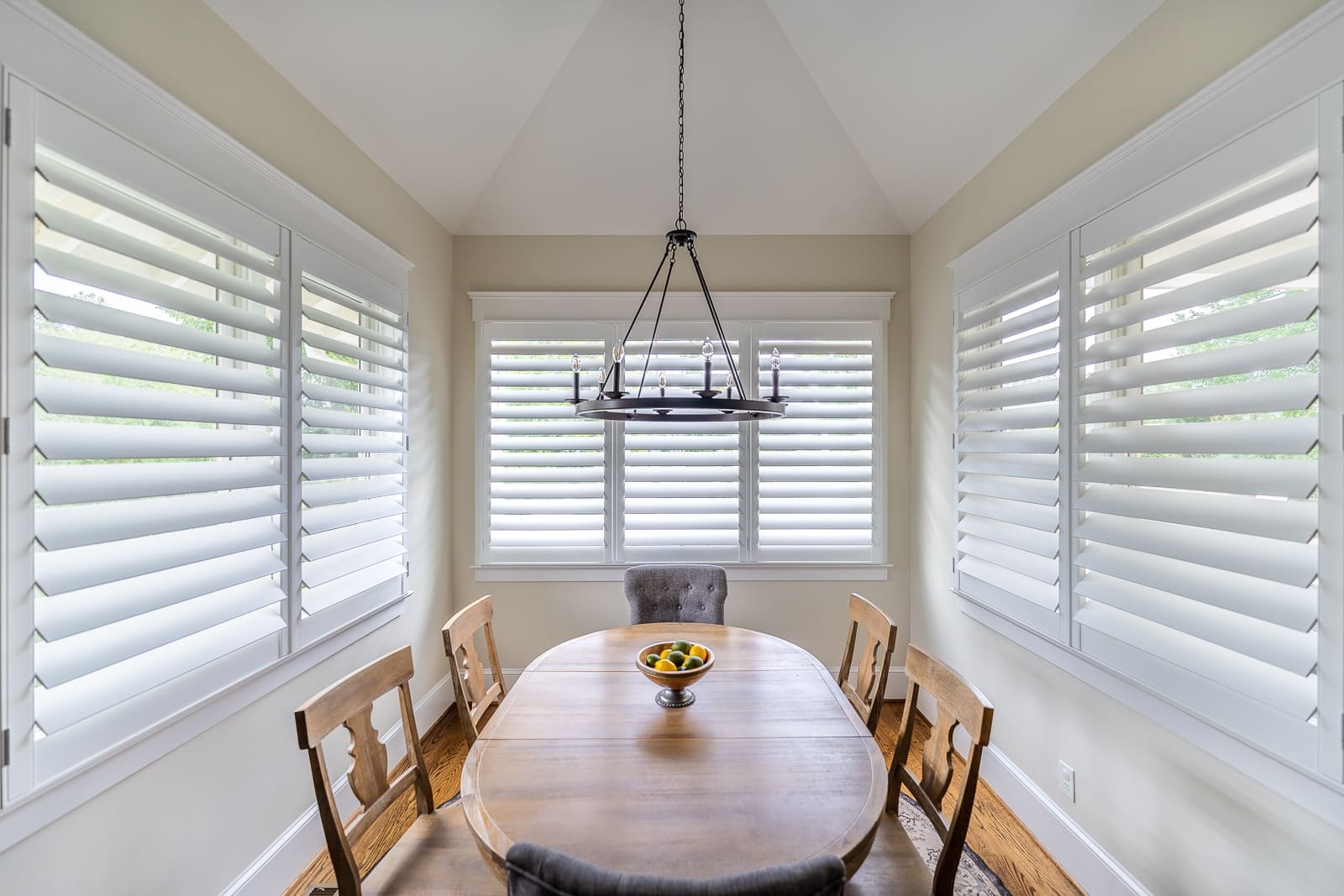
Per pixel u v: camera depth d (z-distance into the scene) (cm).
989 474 228
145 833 135
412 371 267
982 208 241
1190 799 144
